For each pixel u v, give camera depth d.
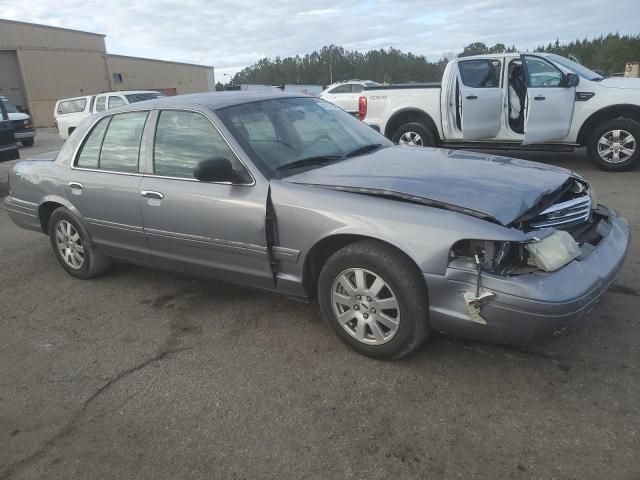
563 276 2.77
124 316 4.18
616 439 2.51
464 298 2.84
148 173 4.07
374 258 3.05
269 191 3.43
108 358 3.58
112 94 16.75
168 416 2.93
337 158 3.86
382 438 2.63
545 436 2.56
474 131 8.66
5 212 8.11
